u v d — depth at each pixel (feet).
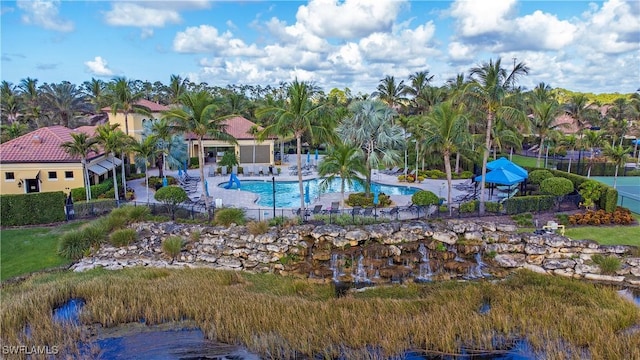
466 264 61.31
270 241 65.72
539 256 62.39
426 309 48.37
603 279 57.26
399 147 102.89
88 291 51.16
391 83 172.65
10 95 198.70
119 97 128.16
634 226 73.05
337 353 39.58
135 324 45.55
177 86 187.93
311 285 57.11
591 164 143.33
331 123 86.48
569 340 40.88
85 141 91.15
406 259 62.39
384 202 91.86
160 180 116.26
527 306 47.98
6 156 96.32
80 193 95.09
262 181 128.06
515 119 80.69
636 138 183.11
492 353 39.86
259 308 47.26
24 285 53.93
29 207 77.30
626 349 38.17
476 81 80.84
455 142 79.87
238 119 168.25
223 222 72.43
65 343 40.37
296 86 76.54
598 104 218.59
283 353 39.78
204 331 43.50
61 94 181.98
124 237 66.85
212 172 136.15
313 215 77.00
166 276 58.54
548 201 81.71
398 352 39.65
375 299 50.57
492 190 101.14
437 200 81.00
